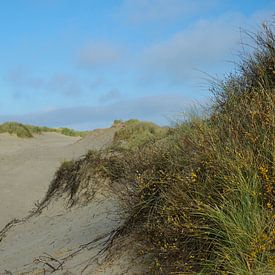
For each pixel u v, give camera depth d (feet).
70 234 26.00
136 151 23.03
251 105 16.72
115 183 30.07
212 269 13.55
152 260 16.37
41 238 28.53
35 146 82.38
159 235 15.79
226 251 13.23
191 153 16.72
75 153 56.90
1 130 92.89
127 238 18.47
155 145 20.79
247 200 13.51
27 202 42.09
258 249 12.47
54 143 91.50
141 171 19.53
